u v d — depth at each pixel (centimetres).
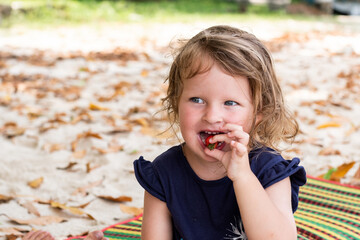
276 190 203
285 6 1833
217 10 1753
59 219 302
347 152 412
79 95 602
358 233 275
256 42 206
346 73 739
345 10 1947
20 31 1177
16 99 588
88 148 429
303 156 402
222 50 191
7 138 458
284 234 189
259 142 216
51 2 1427
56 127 482
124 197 328
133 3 1761
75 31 1218
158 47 987
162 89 576
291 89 635
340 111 535
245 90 196
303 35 1177
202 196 207
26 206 316
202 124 195
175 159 213
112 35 1166
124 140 448
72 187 353
